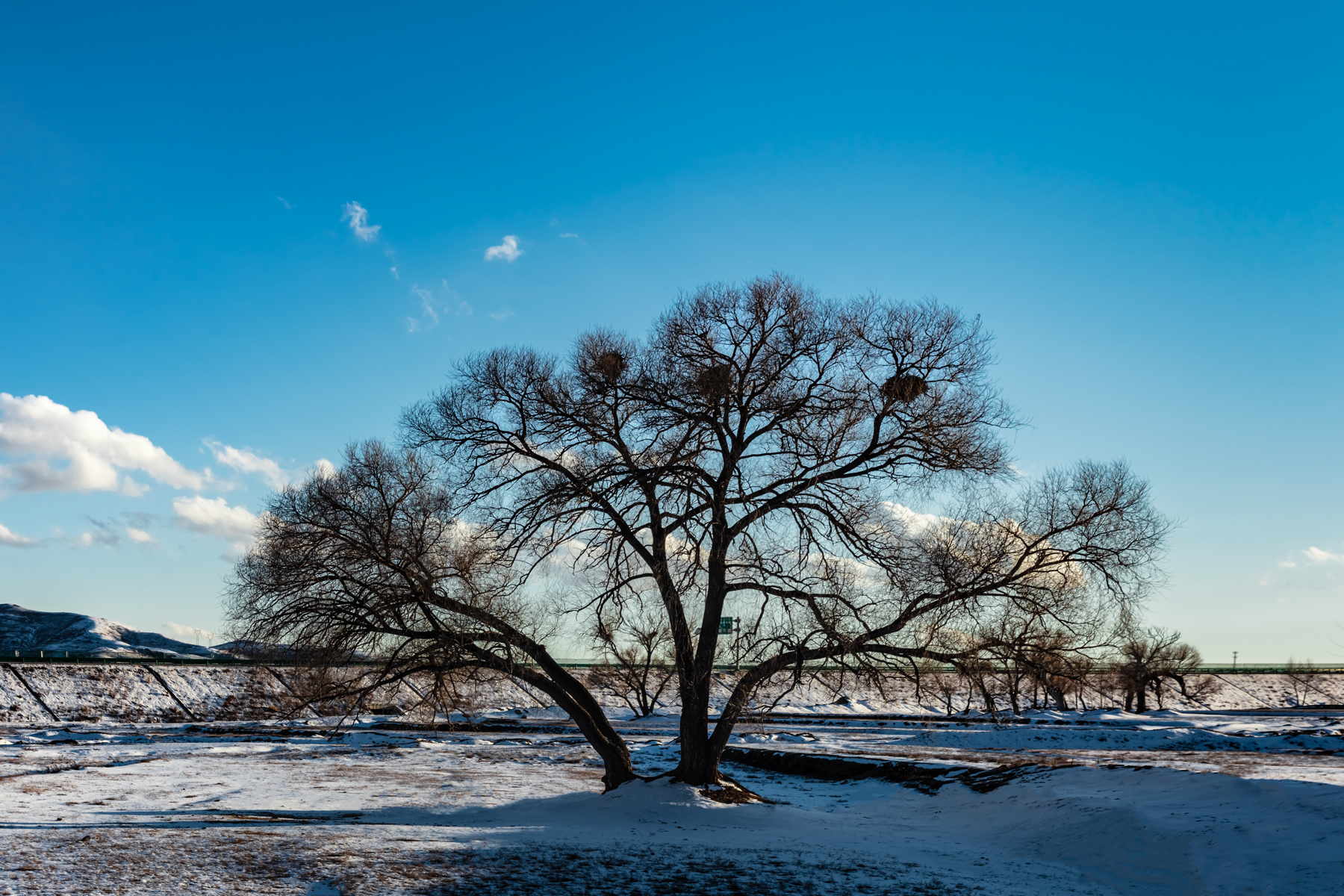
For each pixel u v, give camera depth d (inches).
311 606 770.2
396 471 824.9
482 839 626.5
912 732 2121.1
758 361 832.9
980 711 2999.5
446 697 868.0
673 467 804.0
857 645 775.1
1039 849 655.8
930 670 812.6
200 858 515.2
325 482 814.5
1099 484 775.7
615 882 488.7
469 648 798.5
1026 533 792.3
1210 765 1155.9
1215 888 480.4
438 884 466.6
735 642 820.0
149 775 1186.6
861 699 3326.8
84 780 1109.7
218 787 1054.4
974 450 796.6
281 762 1430.9
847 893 483.2
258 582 788.6
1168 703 3892.7
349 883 462.6
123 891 427.8
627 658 2674.7
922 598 780.0
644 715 2810.0
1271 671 5093.5
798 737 1931.6
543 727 2532.0
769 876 520.1
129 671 2940.5
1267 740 1747.0
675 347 830.5
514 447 852.0
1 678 2662.4
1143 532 764.0
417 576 781.3
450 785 1098.7
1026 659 775.1
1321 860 478.6
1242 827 565.3
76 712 2608.3
